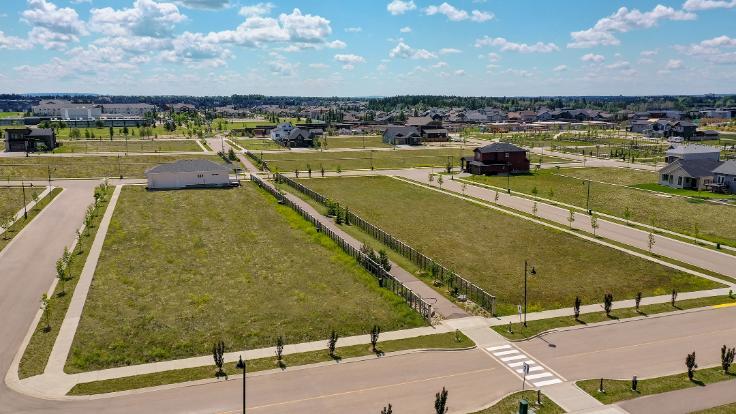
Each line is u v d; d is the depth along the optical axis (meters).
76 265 50.22
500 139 185.00
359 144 167.88
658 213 74.88
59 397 28.89
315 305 42.25
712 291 45.72
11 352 33.97
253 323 39.00
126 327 37.81
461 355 34.22
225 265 51.56
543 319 40.00
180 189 88.00
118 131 193.25
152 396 29.09
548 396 29.20
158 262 51.94
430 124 194.25
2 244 56.06
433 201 83.12
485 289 46.59
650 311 41.41
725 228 66.88
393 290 45.31
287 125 174.38
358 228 66.50
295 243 58.94
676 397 29.11
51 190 83.56
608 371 32.12
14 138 124.00
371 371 32.03
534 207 73.44
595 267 52.22
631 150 147.25
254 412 27.53
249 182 97.06
